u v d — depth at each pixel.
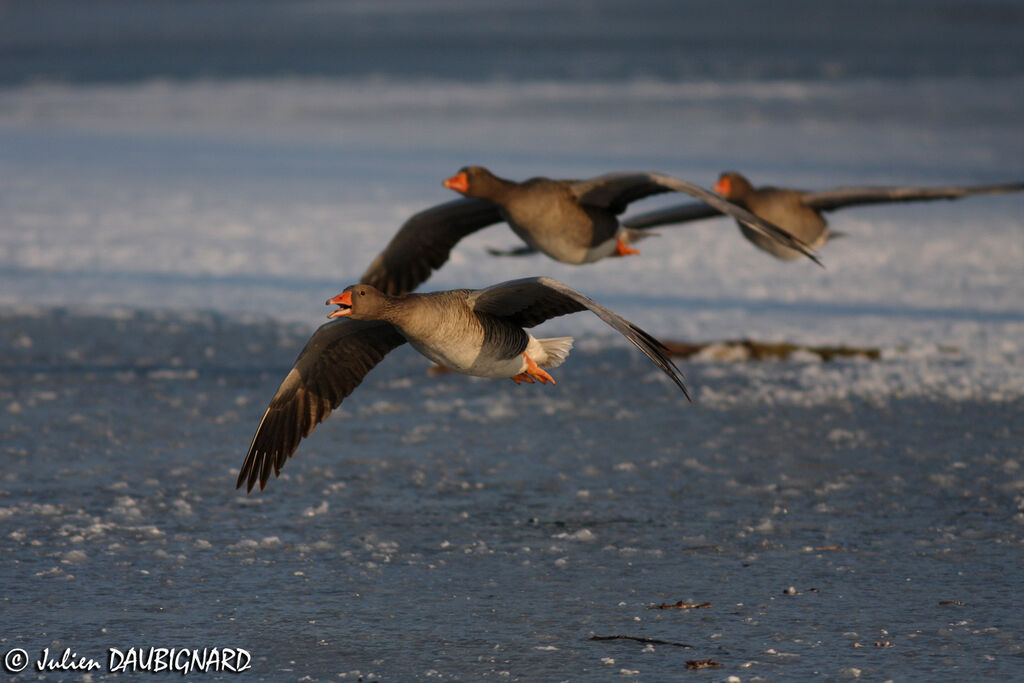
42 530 10.58
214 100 54.12
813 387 15.31
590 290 20.77
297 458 12.78
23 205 29.31
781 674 7.77
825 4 105.81
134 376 15.98
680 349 17.03
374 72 64.75
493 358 8.66
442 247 11.09
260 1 134.50
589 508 11.20
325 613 8.88
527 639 8.39
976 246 23.80
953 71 58.81
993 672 7.77
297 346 17.52
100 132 44.47
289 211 28.33
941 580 9.37
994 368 15.86
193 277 21.95
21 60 75.06
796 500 11.34
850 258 23.03
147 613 8.88
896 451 12.75
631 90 53.78
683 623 8.62
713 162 33.94
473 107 49.19
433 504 11.34
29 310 19.56
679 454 12.81
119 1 134.50
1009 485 11.59
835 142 38.00
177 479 12.03
